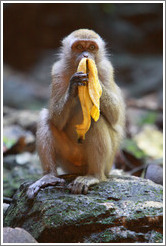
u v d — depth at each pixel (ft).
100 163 22.71
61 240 18.44
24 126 41.73
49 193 20.80
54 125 24.23
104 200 19.71
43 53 92.07
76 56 24.43
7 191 28.02
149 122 52.75
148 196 20.36
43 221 18.69
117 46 89.45
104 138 22.72
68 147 25.04
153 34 92.68
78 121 24.54
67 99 22.57
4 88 73.41
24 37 91.20
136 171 30.19
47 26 90.48
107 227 18.44
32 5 87.86
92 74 21.91
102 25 89.71
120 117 26.11
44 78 85.87
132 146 38.22
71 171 26.37
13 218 21.39
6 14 88.28
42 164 23.86
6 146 35.24
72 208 18.94
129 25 92.48
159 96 70.03
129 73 84.23
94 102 21.38
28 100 72.49
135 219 18.38
